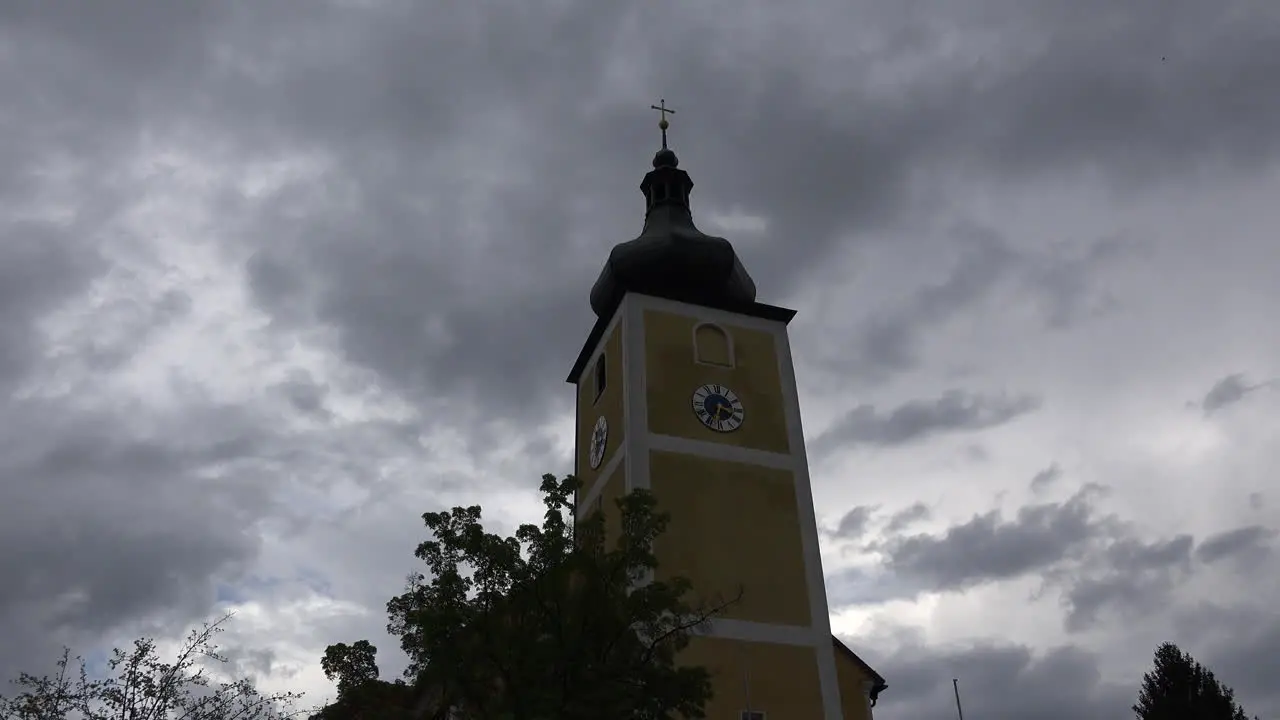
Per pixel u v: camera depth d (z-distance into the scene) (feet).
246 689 81.51
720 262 125.49
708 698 71.15
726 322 120.06
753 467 109.40
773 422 113.60
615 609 70.18
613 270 126.72
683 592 75.36
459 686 66.39
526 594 70.79
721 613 98.73
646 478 105.19
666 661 70.23
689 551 101.71
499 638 67.67
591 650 68.33
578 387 133.59
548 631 69.31
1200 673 196.75
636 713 68.33
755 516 106.11
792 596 102.17
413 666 70.74
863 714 100.94
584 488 120.16
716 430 110.73
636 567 74.33
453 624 67.72
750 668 96.78
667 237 126.52
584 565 71.61
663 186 139.33
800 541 106.01
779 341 120.67
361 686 73.26
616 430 112.78
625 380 111.96
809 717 96.02
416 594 71.72
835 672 99.25
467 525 73.41
